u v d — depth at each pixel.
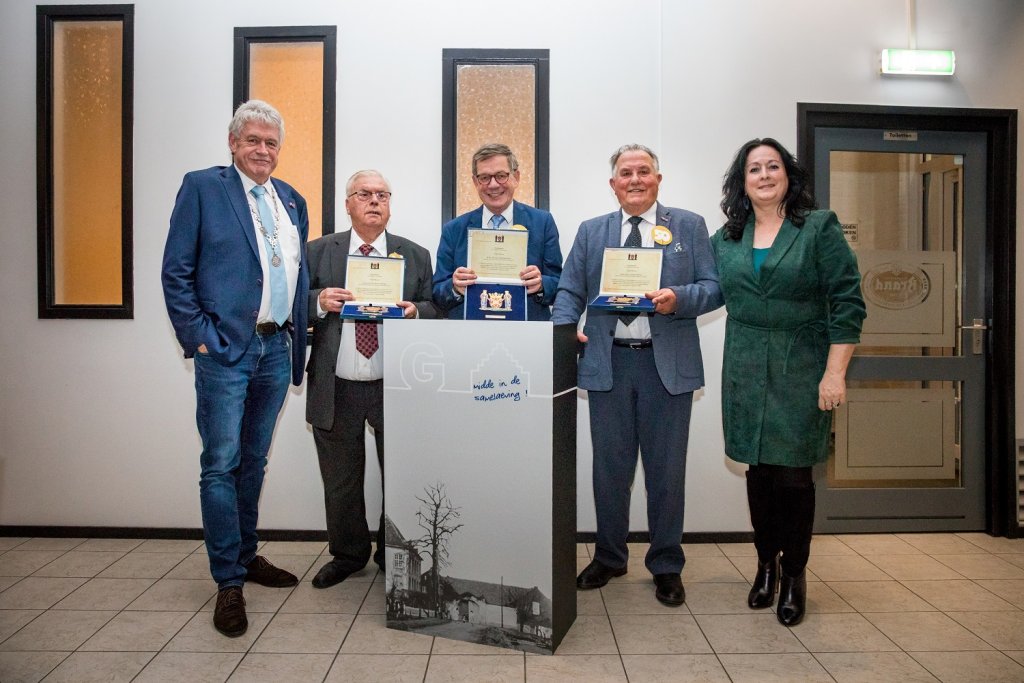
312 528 2.96
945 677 1.80
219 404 2.13
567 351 2.01
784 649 1.96
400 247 2.46
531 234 2.45
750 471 2.27
